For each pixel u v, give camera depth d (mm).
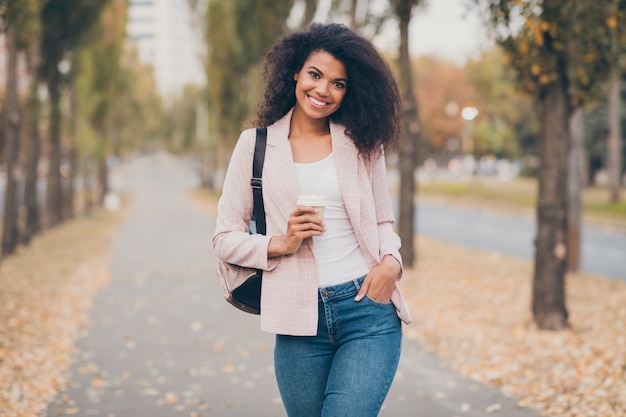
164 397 5672
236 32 24609
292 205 2734
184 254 16578
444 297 10422
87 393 5766
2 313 8859
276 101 2887
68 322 8680
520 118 51219
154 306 9961
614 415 4996
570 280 12391
